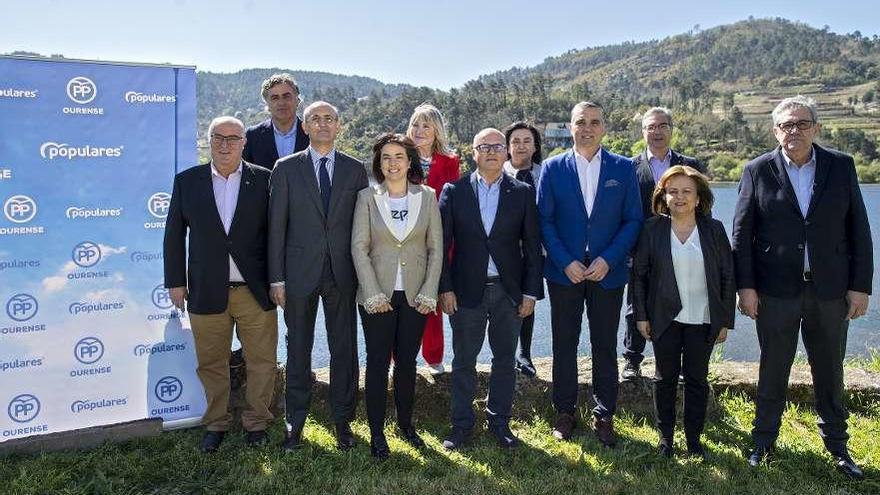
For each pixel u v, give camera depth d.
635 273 4.11
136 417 4.32
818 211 3.80
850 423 4.63
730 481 3.79
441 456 4.06
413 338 4.02
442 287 4.12
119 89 4.14
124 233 4.22
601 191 4.18
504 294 4.16
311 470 3.79
